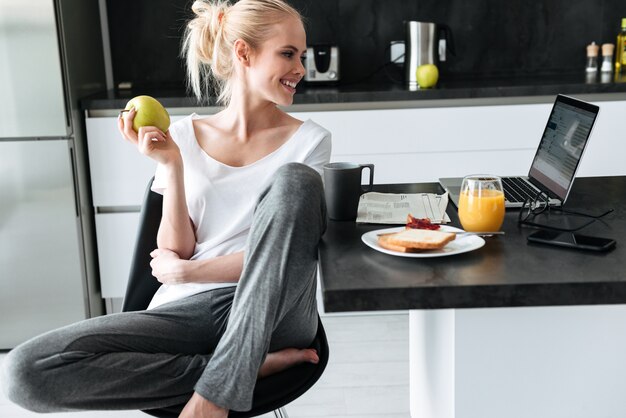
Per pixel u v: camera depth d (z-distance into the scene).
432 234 1.45
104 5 3.62
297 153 1.89
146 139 1.74
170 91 3.46
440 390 1.75
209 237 1.89
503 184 2.00
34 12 2.93
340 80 3.68
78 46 3.20
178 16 3.65
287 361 1.64
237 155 1.90
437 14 3.69
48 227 3.12
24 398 1.52
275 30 1.81
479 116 3.22
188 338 1.69
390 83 3.61
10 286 3.18
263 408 1.58
